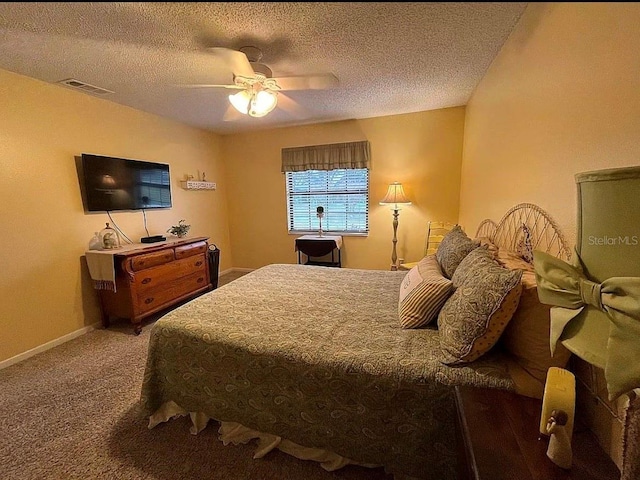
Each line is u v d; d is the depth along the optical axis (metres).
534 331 1.09
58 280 2.62
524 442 0.83
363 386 1.19
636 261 0.51
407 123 3.82
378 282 2.35
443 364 1.18
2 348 2.27
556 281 0.64
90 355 2.40
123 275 2.73
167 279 3.12
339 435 1.26
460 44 2.00
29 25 1.63
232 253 4.96
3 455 1.46
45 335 2.53
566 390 0.78
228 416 1.47
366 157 3.99
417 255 4.03
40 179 2.48
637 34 0.84
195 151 4.21
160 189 3.57
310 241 4.11
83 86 2.62
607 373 0.53
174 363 1.55
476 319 1.14
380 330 1.49
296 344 1.36
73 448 1.50
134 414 1.73
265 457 1.43
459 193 3.73
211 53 1.96
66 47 1.94
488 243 1.96
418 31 1.79
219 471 1.36
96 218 2.93
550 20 0.82
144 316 2.84
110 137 3.05
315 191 4.49
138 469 1.38
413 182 3.91
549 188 1.41
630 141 0.88
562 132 1.29
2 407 1.80
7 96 2.27
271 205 4.66
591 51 1.06
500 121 2.14
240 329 1.52
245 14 1.43
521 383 1.07
